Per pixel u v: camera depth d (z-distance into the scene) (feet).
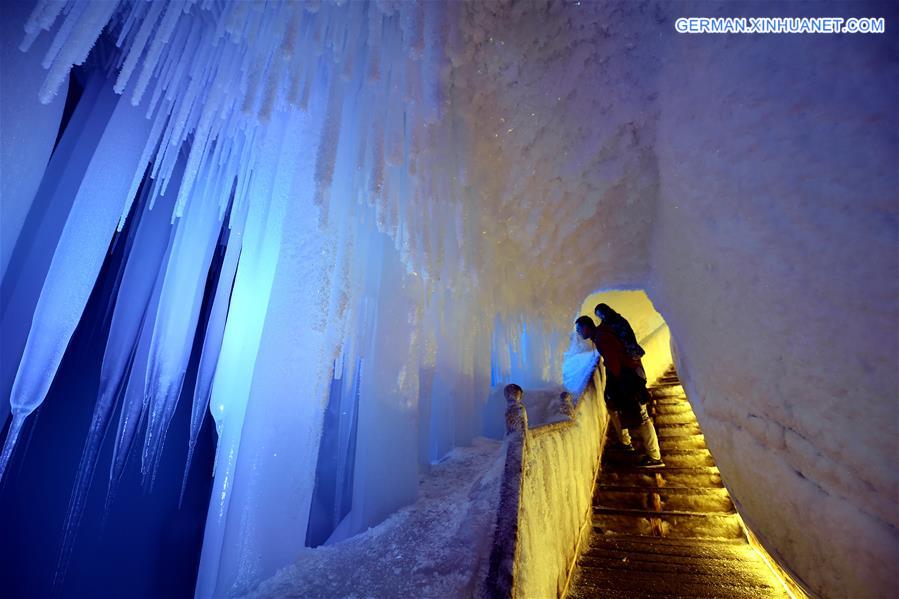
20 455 7.39
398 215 8.21
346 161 7.82
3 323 6.90
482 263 13.76
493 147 11.77
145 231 9.87
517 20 8.95
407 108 7.97
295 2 6.19
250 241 8.87
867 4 4.00
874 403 4.74
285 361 6.85
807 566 6.50
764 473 7.54
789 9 4.81
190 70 7.86
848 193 4.53
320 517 9.86
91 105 8.38
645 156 10.96
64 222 7.73
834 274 4.95
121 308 9.29
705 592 8.52
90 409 8.57
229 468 7.85
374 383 8.55
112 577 7.71
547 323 19.25
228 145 9.44
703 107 7.23
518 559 5.04
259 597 5.34
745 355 7.67
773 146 5.52
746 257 6.85
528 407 15.14
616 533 12.19
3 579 6.78
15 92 6.25
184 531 8.95
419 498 8.47
